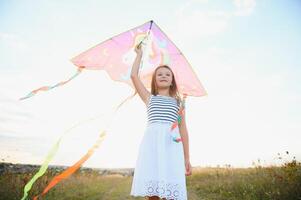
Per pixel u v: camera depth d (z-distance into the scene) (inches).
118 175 433.7
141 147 135.7
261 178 276.2
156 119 138.4
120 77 154.8
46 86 133.4
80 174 343.3
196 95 166.7
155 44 162.2
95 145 124.9
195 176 406.3
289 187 216.8
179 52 163.9
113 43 153.3
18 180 231.3
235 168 374.6
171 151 133.0
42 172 118.9
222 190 291.6
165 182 126.7
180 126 147.8
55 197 232.7
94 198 253.1
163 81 149.2
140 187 128.2
